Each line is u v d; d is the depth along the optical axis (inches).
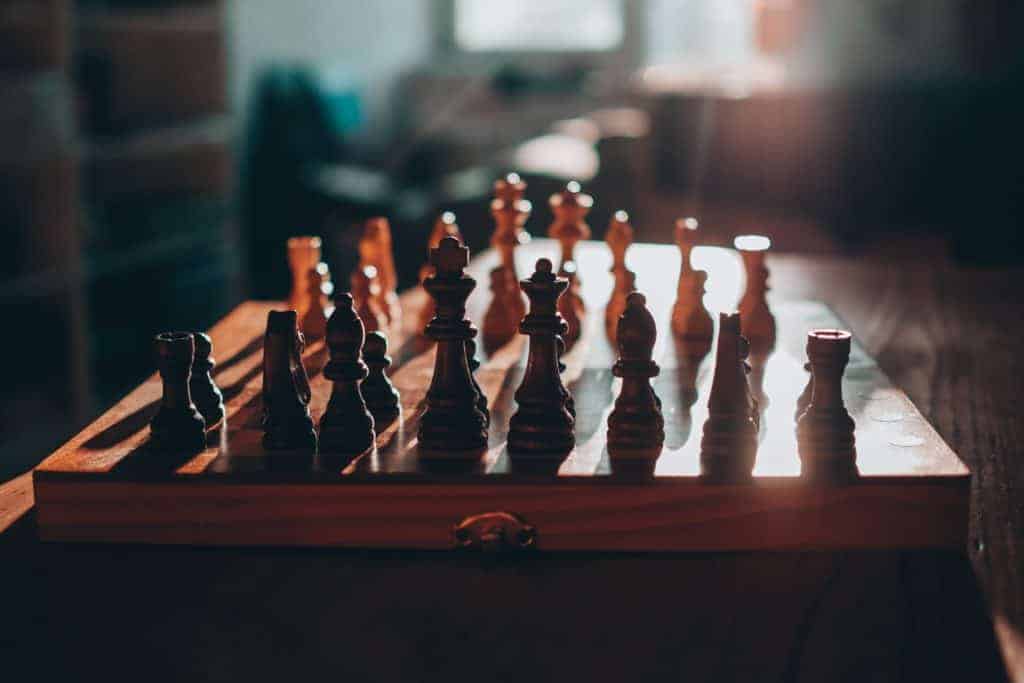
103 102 184.9
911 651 35.6
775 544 42.8
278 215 246.7
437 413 45.8
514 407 52.4
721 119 174.4
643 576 40.8
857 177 170.1
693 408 51.5
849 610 38.2
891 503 42.3
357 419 46.1
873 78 192.1
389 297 71.6
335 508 43.3
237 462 44.7
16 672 35.0
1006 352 69.6
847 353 43.4
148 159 199.8
